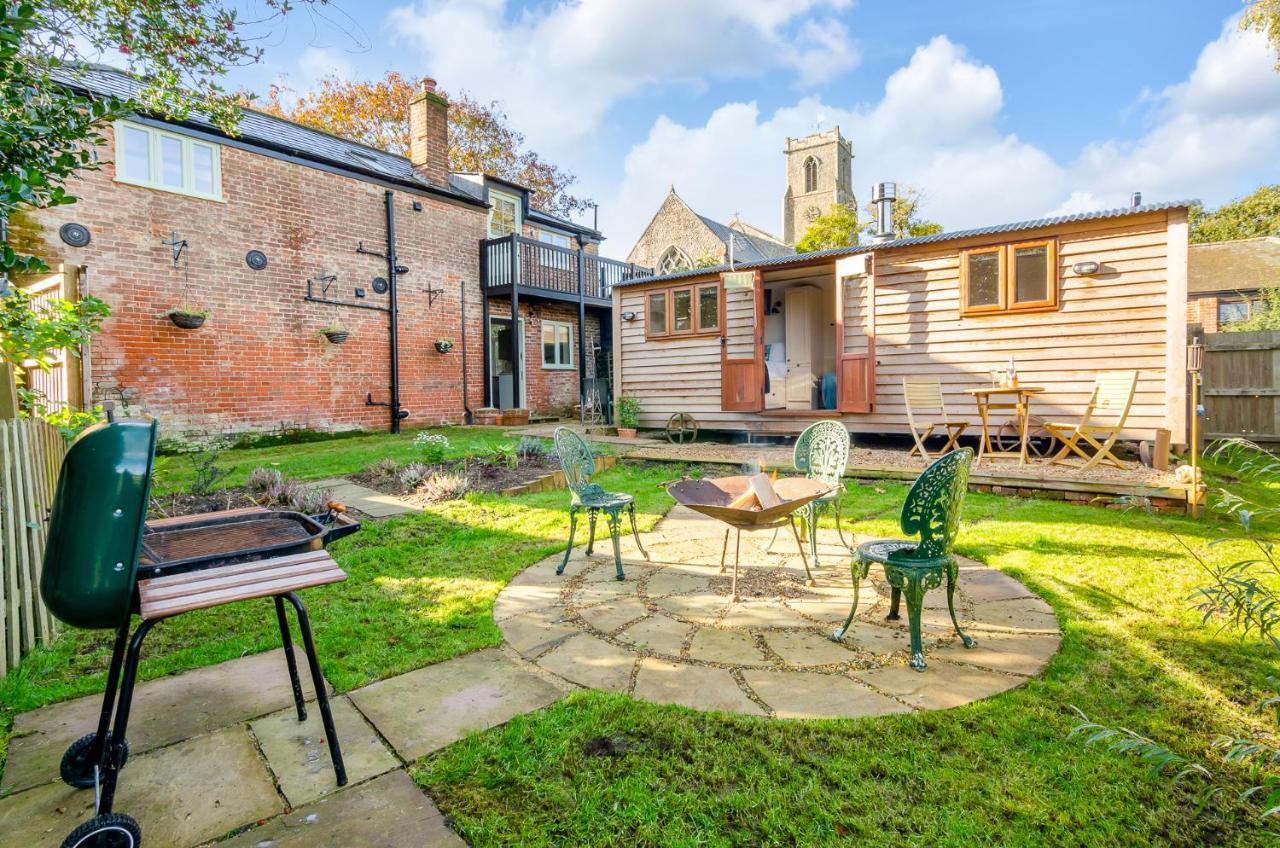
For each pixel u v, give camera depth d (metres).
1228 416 8.38
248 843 1.63
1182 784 1.82
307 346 10.48
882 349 8.59
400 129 21.69
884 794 1.78
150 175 8.73
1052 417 7.56
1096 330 7.30
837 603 3.38
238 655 2.79
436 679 2.54
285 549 1.92
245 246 9.69
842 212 26.27
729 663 2.65
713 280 9.98
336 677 2.55
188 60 4.46
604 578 3.86
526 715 2.23
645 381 10.79
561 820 1.71
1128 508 4.91
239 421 9.60
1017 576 3.75
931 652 2.73
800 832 1.64
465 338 13.14
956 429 8.05
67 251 7.96
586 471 4.34
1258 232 27.14
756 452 8.56
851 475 6.99
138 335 8.58
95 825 1.50
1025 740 2.04
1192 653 2.66
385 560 4.22
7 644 2.64
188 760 2.00
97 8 3.97
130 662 1.59
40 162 2.97
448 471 6.89
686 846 1.61
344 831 1.67
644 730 2.13
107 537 1.51
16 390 3.84
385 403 11.65
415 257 12.19
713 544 4.67
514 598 3.50
